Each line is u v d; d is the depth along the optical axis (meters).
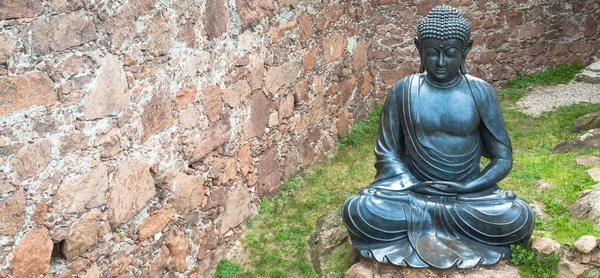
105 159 4.48
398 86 5.07
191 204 5.41
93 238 4.41
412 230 4.78
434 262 4.57
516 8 9.08
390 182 4.97
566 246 4.79
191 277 5.45
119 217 4.61
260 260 5.64
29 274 3.94
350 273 4.80
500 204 4.76
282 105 6.69
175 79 5.14
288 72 6.73
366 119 8.46
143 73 4.78
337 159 7.39
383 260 4.68
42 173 3.99
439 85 4.91
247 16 5.97
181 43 5.18
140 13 4.70
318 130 7.40
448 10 4.74
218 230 5.77
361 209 4.84
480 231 4.73
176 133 5.19
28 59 3.85
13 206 3.80
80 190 4.26
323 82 7.46
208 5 5.46
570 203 5.58
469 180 4.89
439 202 4.80
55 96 4.04
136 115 4.74
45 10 3.92
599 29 9.34
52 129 4.04
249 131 6.16
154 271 5.04
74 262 4.30
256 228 6.11
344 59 7.88
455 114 4.85
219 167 5.76
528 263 4.67
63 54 4.07
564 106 8.27
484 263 4.62
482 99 4.88
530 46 9.26
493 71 9.20
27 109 3.86
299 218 6.17
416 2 8.59
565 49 9.37
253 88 6.17
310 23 7.11
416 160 4.95
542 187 5.91
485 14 8.99
